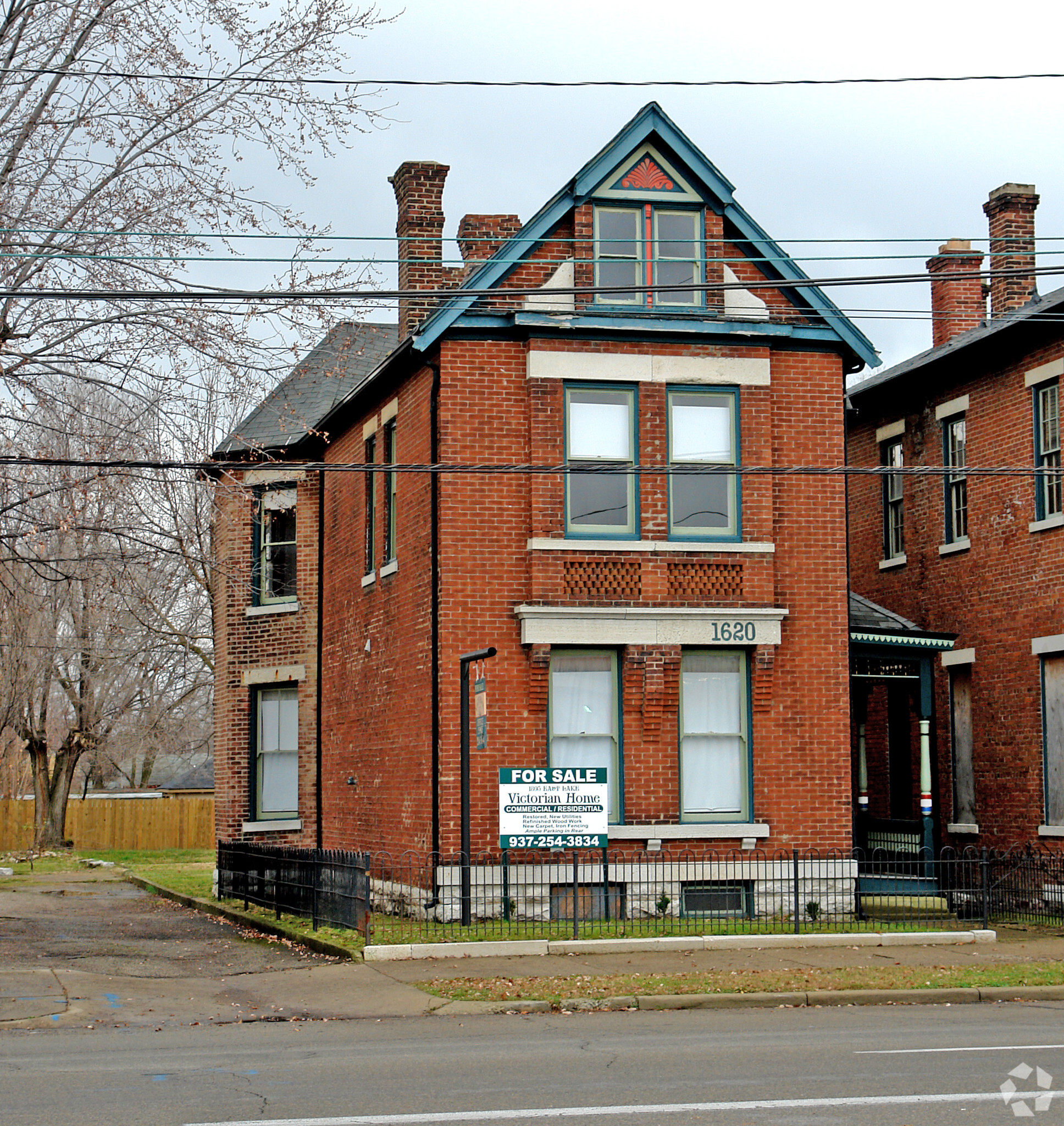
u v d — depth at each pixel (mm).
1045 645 23016
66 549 27391
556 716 20188
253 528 27359
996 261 27828
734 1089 9828
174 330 17859
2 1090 9953
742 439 20828
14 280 17875
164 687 44469
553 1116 8961
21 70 17547
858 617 22859
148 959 17609
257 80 17641
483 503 20156
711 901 20219
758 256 21234
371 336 26438
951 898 21562
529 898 19594
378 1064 10922
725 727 20641
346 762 24469
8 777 48312
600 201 20859
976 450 25266
